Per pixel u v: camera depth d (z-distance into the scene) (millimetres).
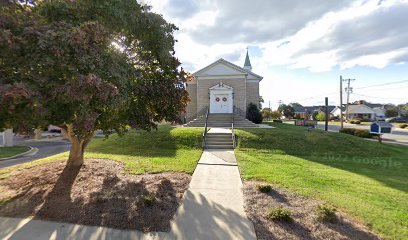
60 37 3615
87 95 3551
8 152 13484
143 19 5242
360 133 19578
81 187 5828
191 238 3791
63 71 3682
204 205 5000
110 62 4348
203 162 8828
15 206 4938
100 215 4484
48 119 3748
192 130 14023
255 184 6215
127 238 3805
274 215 4270
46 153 13742
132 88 5211
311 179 6703
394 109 68375
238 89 21562
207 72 21797
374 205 4992
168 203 5039
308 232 3900
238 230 4000
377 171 8258
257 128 16047
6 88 2875
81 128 3930
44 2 4230
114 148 11367
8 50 3465
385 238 3779
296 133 14062
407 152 12633
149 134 13289
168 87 6316
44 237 3844
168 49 5871
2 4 3719
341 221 4234
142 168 7586
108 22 4578
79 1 4352
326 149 11859
